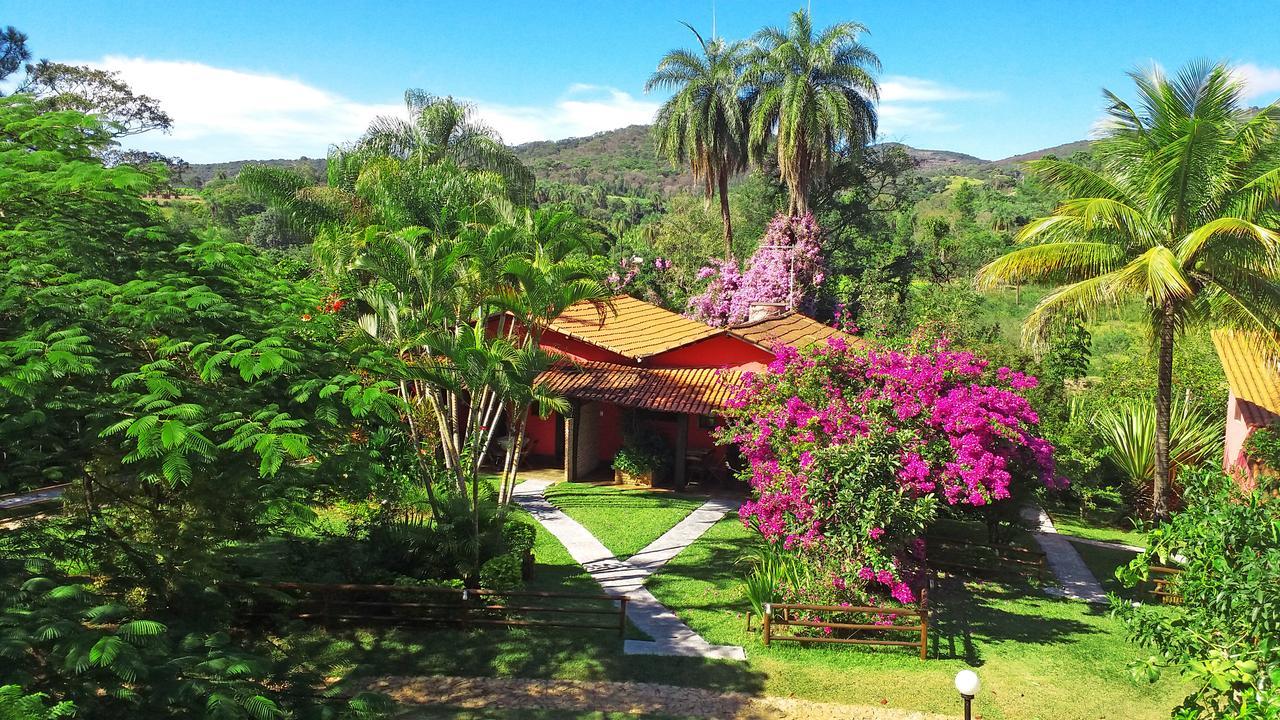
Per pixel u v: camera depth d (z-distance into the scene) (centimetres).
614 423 2583
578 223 1839
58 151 1066
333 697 830
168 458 725
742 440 1692
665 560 1703
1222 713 687
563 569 1638
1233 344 2136
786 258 3900
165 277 961
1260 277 1723
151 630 686
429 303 1580
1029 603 1505
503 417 2652
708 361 2459
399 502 1561
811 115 3797
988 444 1498
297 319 1057
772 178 4919
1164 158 1711
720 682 1158
